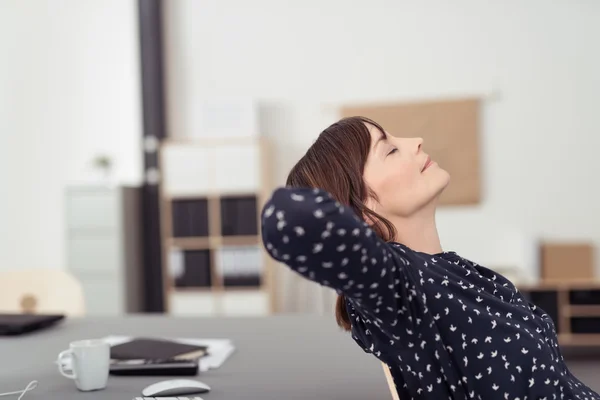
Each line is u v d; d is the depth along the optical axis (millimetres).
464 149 4840
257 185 4770
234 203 4812
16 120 5375
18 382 1377
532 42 4828
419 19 4961
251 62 5152
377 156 977
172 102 5230
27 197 5375
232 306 4809
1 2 5355
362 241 713
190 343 1684
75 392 1294
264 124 5133
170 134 5230
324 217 688
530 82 4832
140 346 1547
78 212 4754
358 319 986
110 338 1769
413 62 4969
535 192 4828
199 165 4824
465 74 4906
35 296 2400
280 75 5121
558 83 4805
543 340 938
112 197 4730
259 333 1837
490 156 4875
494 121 4871
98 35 5281
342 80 5051
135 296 4957
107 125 5293
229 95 5172
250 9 5152
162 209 5070
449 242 4922
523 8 4832
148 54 5078
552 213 4812
